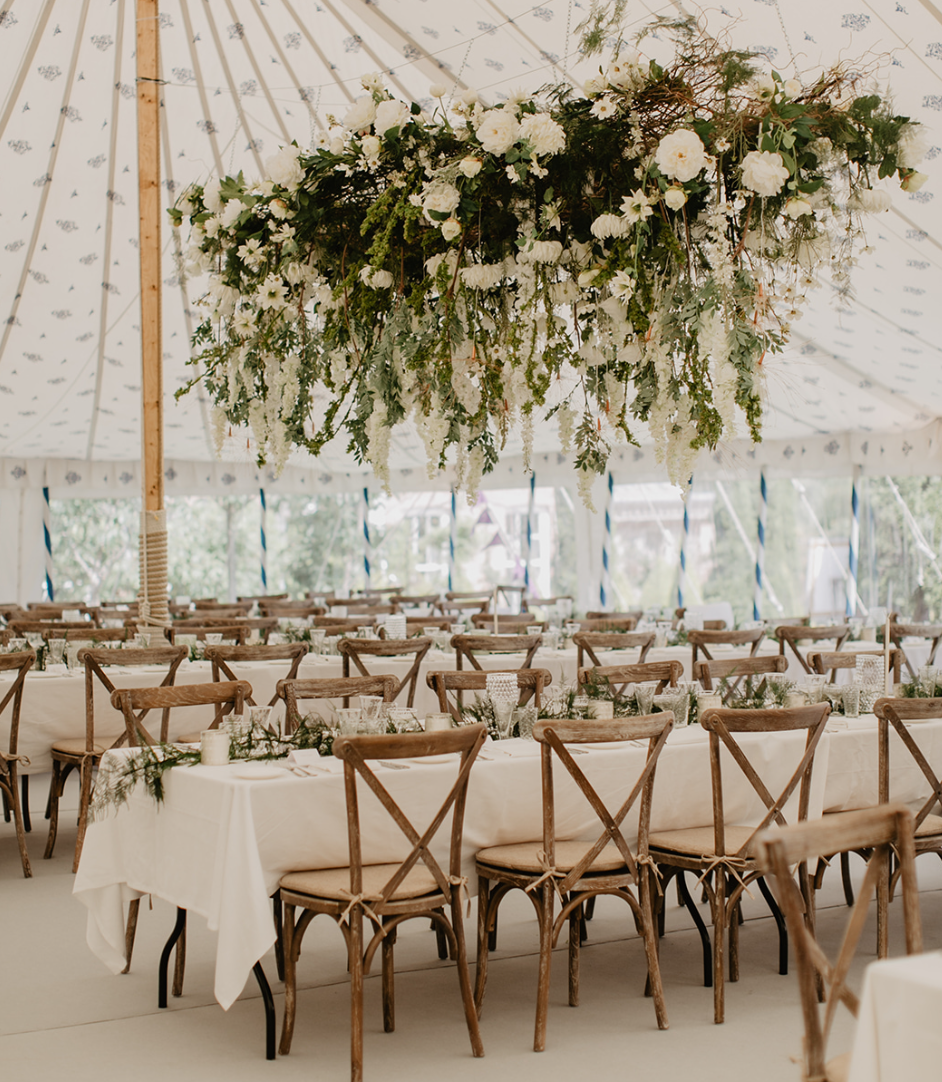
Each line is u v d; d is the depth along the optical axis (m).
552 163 3.12
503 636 6.55
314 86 7.04
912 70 4.87
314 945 4.18
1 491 13.12
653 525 15.37
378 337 3.42
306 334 3.54
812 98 3.09
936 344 8.29
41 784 7.17
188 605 11.18
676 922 4.50
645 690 4.12
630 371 3.44
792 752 3.92
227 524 15.63
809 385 10.01
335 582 16.47
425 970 3.91
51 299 8.84
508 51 5.74
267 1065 3.09
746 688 5.08
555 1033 3.32
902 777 4.20
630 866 3.34
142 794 3.51
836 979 1.98
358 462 3.44
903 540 12.62
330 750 3.67
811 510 13.46
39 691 5.57
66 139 7.34
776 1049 3.18
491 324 3.43
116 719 5.74
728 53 3.04
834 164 3.13
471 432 3.51
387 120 3.20
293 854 3.23
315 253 3.44
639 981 3.79
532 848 3.54
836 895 4.80
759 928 4.42
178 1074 3.04
